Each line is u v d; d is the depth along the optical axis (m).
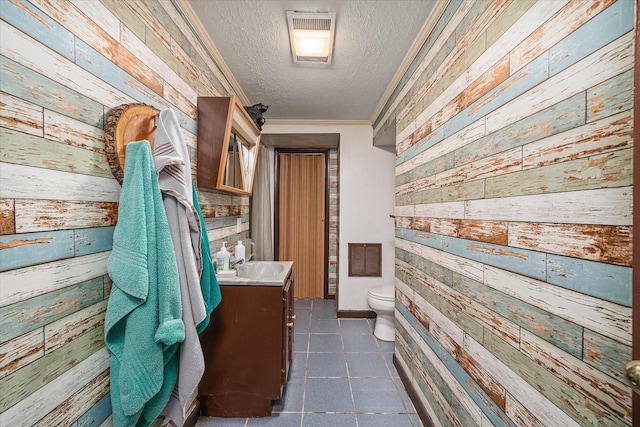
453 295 1.25
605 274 0.60
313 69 2.04
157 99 1.20
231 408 1.65
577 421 0.66
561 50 0.71
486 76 1.02
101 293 0.90
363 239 3.26
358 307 3.25
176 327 0.92
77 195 0.81
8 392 0.63
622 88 0.57
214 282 1.25
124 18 1.00
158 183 0.95
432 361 1.47
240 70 2.06
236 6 1.43
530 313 0.81
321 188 3.92
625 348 0.56
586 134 0.65
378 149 3.23
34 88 0.68
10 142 0.63
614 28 0.58
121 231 0.87
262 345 1.62
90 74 0.85
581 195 0.66
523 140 0.84
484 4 1.04
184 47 1.44
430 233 1.50
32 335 0.68
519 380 0.85
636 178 0.48
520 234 0.85
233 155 1.90
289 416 1.65
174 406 1.09
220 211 1.95
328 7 1.43
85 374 0.84
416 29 1.60
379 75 2.13
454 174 1.25
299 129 3.20
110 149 0.91
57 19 0.74
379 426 1.57
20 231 0.65
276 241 3.86
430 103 1.52
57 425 0.75
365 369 2.13
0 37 0.61
